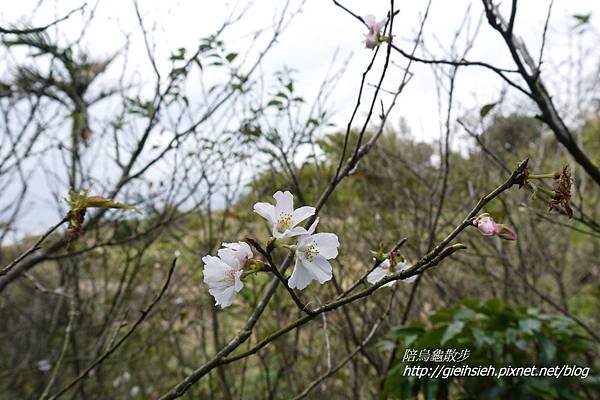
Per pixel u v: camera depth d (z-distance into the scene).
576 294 4.37
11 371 3.68
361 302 3.17
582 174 3.55
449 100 2.40
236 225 3.88
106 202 1.25
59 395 1.63
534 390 2.51
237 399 3.62
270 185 3.27
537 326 2.53
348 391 3.49
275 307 3.26
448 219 3.65
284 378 3.52
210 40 2.68
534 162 3.60
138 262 3.26
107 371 3.96
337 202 3.46
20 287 4.84
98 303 4.15
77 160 3.25
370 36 1.45
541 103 1.93
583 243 4.86
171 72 2.64
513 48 1.83
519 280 3.64
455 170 3.96
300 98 2.75
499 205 3.48
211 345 4.26
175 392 1.32
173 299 3.95
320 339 3.67
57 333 4.28
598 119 4.41
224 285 1.13
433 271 3.32
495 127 3.76
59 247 2.79
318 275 1.14
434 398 2.55
